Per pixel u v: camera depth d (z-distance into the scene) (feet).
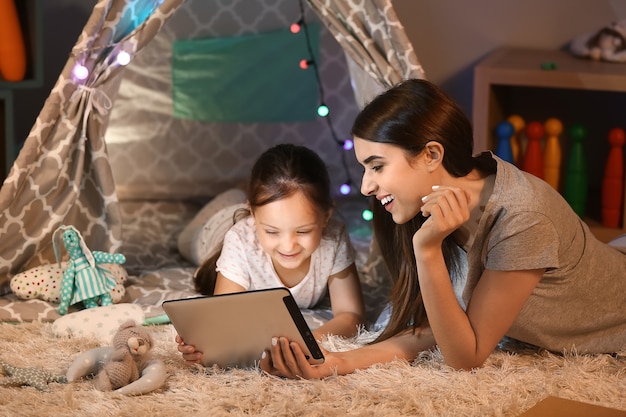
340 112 11.19
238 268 6.90
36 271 7.54
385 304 7.26
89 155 7.93
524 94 10.85
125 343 5.76
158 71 10.89
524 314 5.90
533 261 5.53
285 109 11.09
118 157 11.03
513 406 5.25
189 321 5.77
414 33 11.17
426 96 5.56
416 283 6.10
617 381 5.70
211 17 10.75
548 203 5.64
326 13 7.76
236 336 5.79
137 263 8.95
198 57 10.85
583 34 10.59
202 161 11.16
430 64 11.23
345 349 6.31
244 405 5.34
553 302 5.90
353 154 11.38
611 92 10.61
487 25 11.00
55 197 7.77
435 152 5.52
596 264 5.97
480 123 9.51
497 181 5.64
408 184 5.55
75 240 7.39
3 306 7.29
